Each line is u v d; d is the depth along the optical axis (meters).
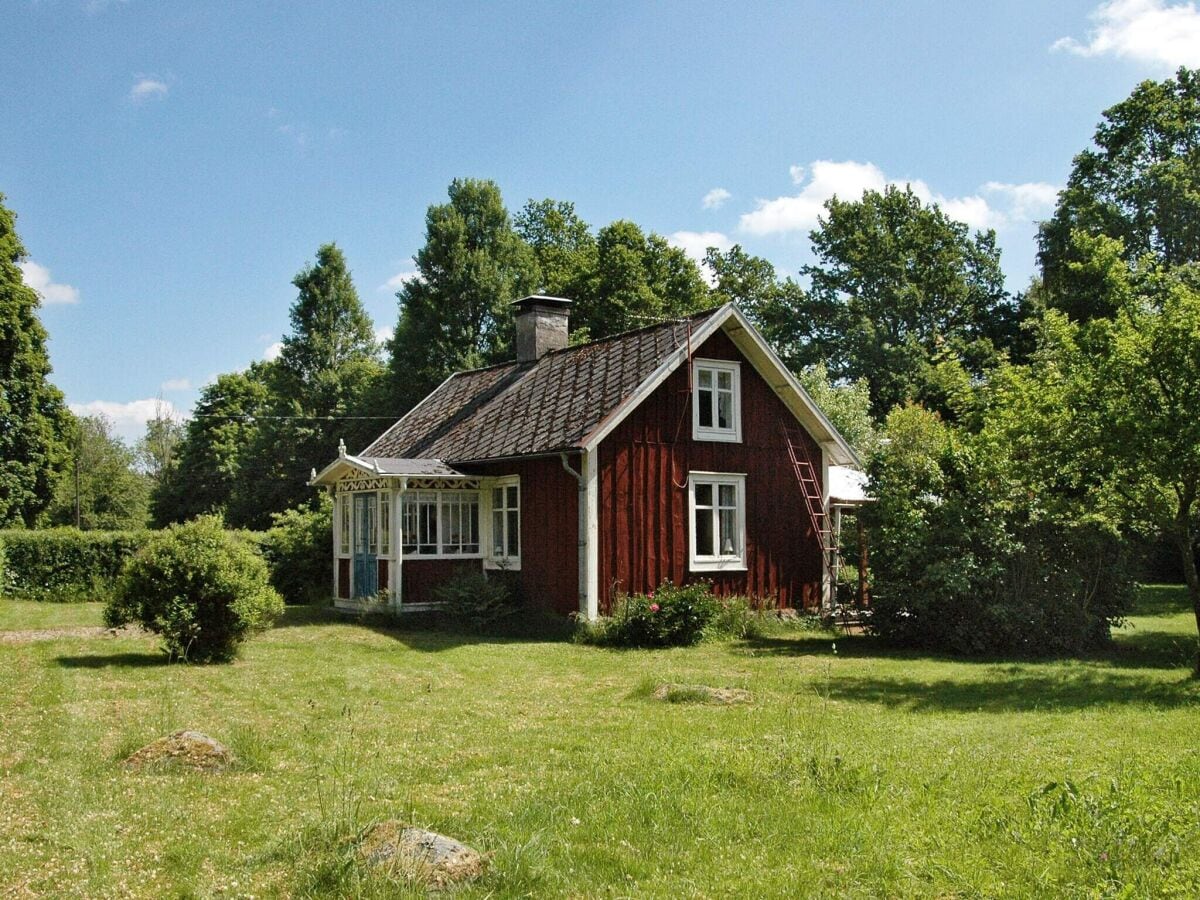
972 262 49.91
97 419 68.81
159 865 6.01
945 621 17.50
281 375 57.78
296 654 16.14
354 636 18.66
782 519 22.75
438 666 15.03
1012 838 6.18
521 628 20.12
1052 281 40.72
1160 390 13.32
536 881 5.72
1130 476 13.95
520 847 6.04
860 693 12.54
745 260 51.91
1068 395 13.88
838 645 18.38
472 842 6.27
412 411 29.08
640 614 18.16
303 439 50.03
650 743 9.27
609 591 19.61
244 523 49.84
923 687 13.03
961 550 17.41
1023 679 13.71
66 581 27.64
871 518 18.95
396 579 21.34
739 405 22.17
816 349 48.12
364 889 5.52
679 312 47.00
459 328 45.28
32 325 38.44
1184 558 13.95
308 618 21.92
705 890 5.62
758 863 6.03
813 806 7.04
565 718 10.77
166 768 8.23
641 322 43.50
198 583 14.88
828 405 34.91
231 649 15.32
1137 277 15.16
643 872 5.92
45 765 8.34
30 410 38.03
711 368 21.84
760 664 15.48
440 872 5.69
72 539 27.77
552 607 20.30
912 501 18.36
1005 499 17.39
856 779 7.60
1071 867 5.74
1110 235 37.72
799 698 12.09
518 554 21.50
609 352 22.62
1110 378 13.32
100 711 10.91
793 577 22.81
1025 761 8.36
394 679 13.69
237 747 8.88
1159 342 13.09
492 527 22.48
